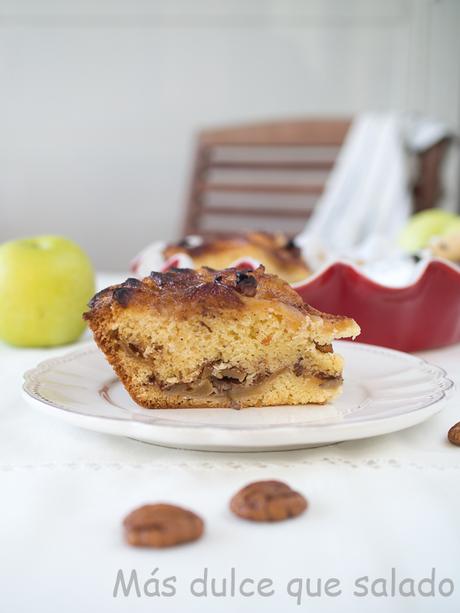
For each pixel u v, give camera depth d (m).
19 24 1.62
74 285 0.68
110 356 0.48
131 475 0.40
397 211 1.31
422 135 1.38
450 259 0.78
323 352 0.49
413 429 0.46
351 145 1.38
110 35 1.62
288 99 1.63
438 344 0.64
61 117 1.66
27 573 0.33
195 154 1.48
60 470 0.41
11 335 0.68
